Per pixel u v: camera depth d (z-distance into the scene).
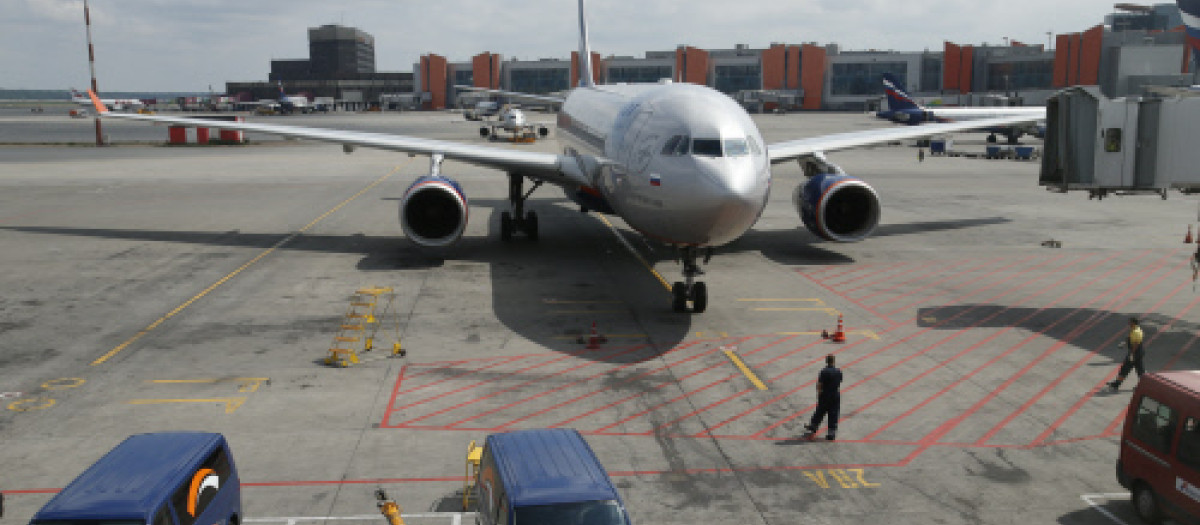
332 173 58.28
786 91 185.38
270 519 10.83
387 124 130.38
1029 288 24.22
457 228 26.11
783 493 11.62
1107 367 17.16
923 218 37.78
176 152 77.88
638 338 19.03
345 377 16.30
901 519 10.91
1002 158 72.81
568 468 9.58
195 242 31.14
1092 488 11.84
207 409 14.59
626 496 11.48
